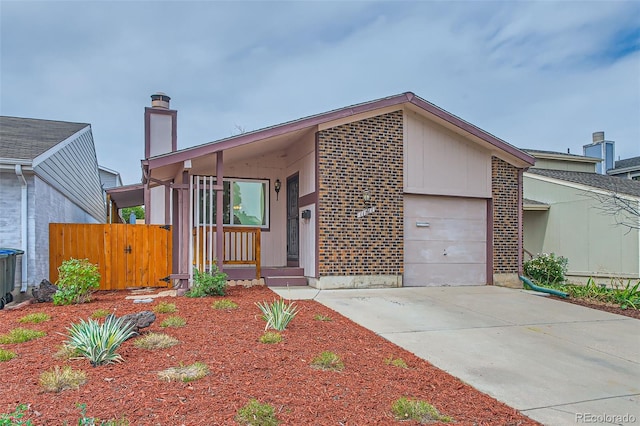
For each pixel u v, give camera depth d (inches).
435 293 368.5
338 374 172.2
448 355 211.9
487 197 436.5
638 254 499.5
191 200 343.6
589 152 911.0
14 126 492.4
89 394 143.1
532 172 661.9
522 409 156.1
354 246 380.5
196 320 242.7
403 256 399.9
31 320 240.2
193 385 152.5
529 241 650.2
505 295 371.2
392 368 186.2
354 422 133.7
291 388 154.9
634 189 569.3
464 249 430.9
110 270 390.9
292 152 444.8
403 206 405.7
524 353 220.4
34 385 149.9
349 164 382.3
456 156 425.1
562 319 294.7
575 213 579.5
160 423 124.9
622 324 285.6
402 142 404.2
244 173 453.4
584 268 563.5
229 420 128.0
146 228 401.4
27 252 346.6
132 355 182.2
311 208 387.5
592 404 162.6
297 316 262.2
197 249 344.8
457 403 156.8
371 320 269.1
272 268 401.7
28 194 350.0
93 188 706.2
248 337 212.1
